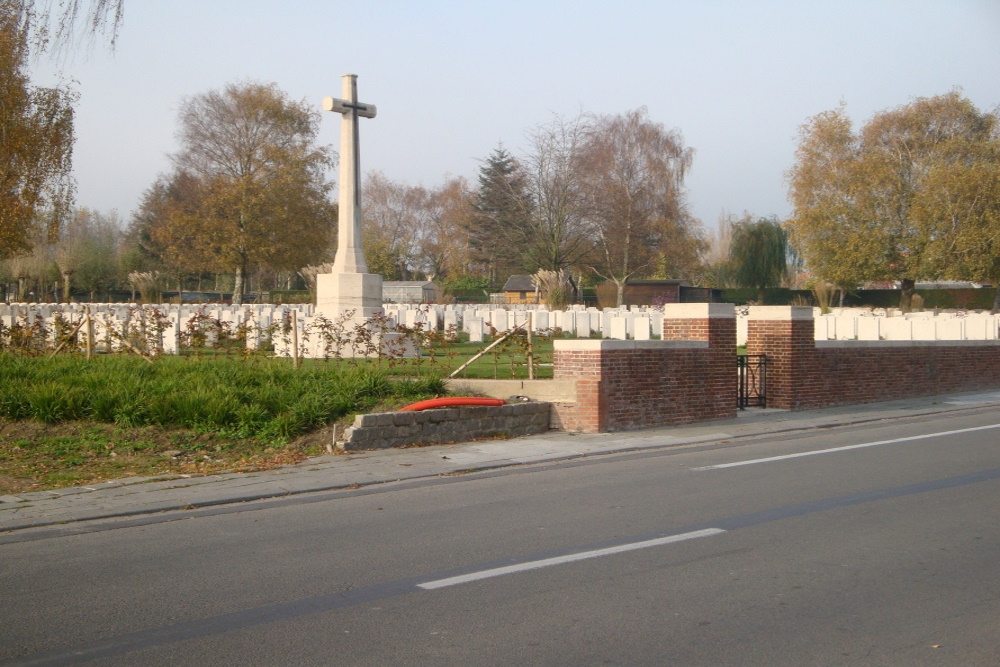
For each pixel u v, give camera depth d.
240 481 9.84
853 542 6.86
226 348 17.05
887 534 7.10
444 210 93.62
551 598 5.55
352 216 20.33
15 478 9.95
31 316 30.98
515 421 13.21
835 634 4.89
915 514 7.80
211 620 5.24
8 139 29.47
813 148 52.16
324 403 12.48
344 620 5.20
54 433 11.68
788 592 5.63
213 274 72.19
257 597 5.68
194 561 6.61
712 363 14.98
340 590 5.80
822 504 8.27
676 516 7.84
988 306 60.69
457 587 5.81
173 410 12.06
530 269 64.94
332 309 20.12
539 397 13.84
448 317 30.95
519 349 16.17
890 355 18.38
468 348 22.92
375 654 4.66
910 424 14.74
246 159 54.47
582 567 6.23
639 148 57.25
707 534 7.15
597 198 56.94
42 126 30.58
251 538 7.33
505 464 10.97
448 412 12.52
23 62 13.08
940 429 13.88
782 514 7.87
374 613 5.32
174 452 11.30
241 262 53.94
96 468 10.52
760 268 66.19
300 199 54.19
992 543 6.79
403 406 12.71
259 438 11.84
